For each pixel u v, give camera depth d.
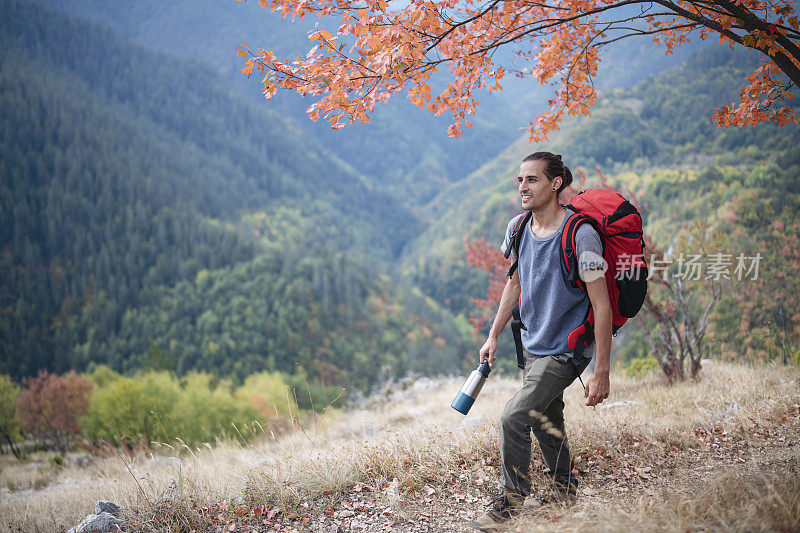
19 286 136.75
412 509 2.62
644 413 4.40
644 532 1.74
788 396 4.51
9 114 195.00
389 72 3.26
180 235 159.00
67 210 164.25
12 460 22.64
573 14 3.88
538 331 2.24
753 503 1.98
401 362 114.38
